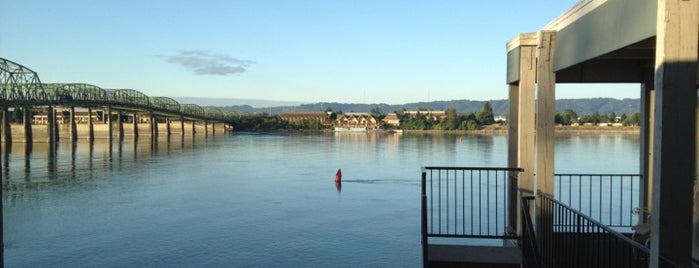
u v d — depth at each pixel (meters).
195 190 41.62
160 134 173.25
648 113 9.45
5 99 103.62
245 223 28.95
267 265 21.16
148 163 64.88
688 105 4.37
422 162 64.69
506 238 8.66
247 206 34.28
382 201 35.50
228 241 25.00
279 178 49.25
